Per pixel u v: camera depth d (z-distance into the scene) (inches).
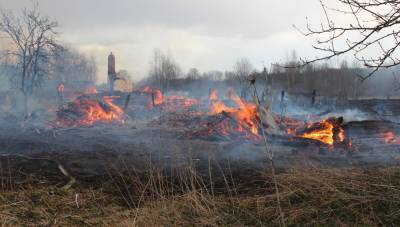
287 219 197.3
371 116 749.9
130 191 259.9
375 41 157.2
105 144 466.3
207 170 316.8
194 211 214.2
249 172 310.7
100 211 223.3
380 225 186.4
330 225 189.6
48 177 295.1
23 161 355.3
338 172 243.1
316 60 164.4
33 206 224.2
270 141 450.3
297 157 362.0
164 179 284.8
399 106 820.6
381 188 214.5
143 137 523.2
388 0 153.9
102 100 911.0
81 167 330.6
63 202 234.4
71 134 574.2
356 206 202.8
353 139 389.1
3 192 246.1
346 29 159.0
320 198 212.8
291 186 230.7
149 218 205.0
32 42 1090.7
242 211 214.2
